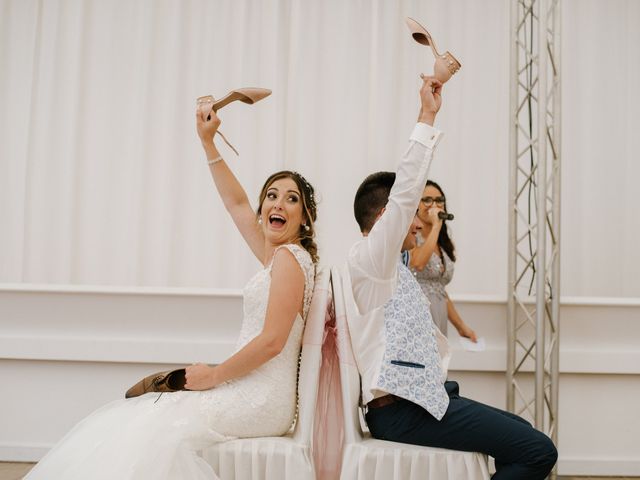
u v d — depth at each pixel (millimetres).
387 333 1975
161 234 5559
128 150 5621
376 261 1979
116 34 5645
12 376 3545
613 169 5547
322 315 2049
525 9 4211
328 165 5473
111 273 5590
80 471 1722
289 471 1856
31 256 5602
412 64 5512
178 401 1938
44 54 5664
